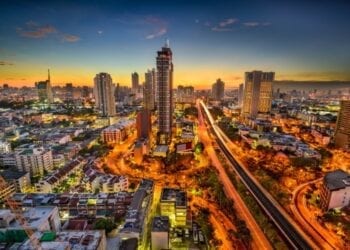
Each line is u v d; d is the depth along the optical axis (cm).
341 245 13625
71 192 19200
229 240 14175
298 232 14688
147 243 14138
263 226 15025
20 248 10331
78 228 13750
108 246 12588
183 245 13212
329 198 16588
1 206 15412
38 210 13912
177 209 14975
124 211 15975
